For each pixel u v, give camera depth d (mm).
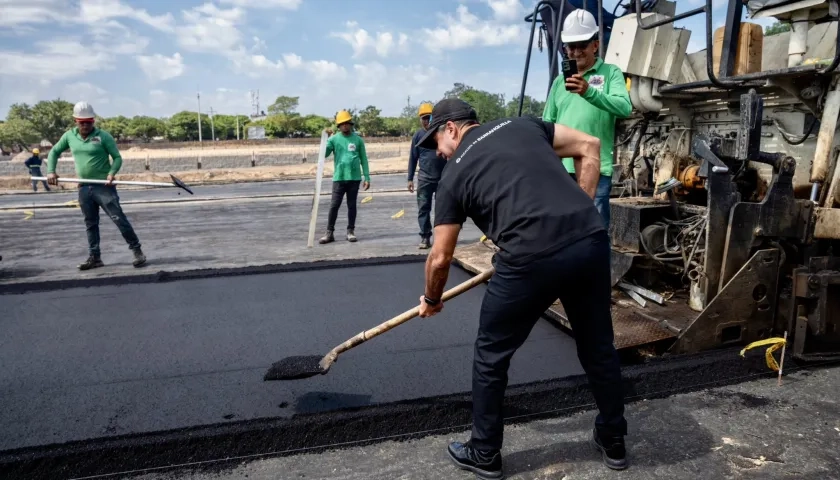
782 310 3309
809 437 2480
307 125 82375
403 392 2906
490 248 5484
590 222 2041
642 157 4777
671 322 3406
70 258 6219
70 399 2871
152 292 4703
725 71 3510
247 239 7273
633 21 3961
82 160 5332
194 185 17125
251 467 2328
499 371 2176
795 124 3682
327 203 11250
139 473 2297
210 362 3318
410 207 10586
